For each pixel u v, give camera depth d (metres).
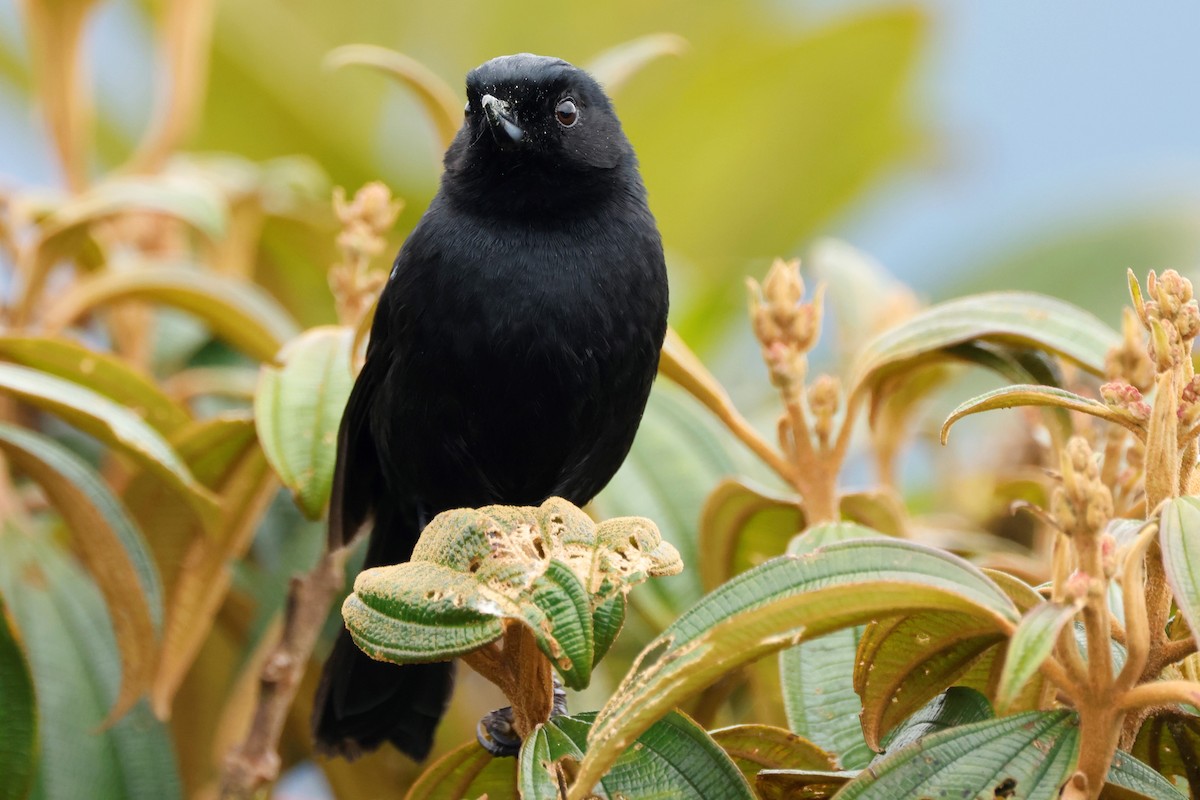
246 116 12.70
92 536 6.36
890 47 12.73
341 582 6.67
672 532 7.40
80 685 7.01
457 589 4.04
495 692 8.99
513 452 7.42
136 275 7.66
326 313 10.09
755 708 6.76
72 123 9.16
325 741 7.02
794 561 3.91
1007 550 8.02
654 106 13.06
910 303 8.39
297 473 6.14
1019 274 12.12
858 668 4.58
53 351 6.95
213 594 6.72
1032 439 9.13
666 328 7.60
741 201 13.29
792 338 6.33
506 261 7.18
